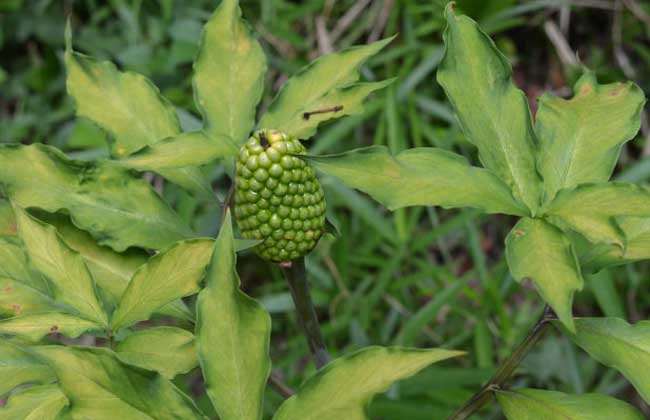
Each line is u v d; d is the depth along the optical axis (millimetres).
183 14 1377
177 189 1203
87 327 602
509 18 1381
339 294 1135
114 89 665
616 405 586
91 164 641
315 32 1384
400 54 1279
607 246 620
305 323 661
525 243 573
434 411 904
